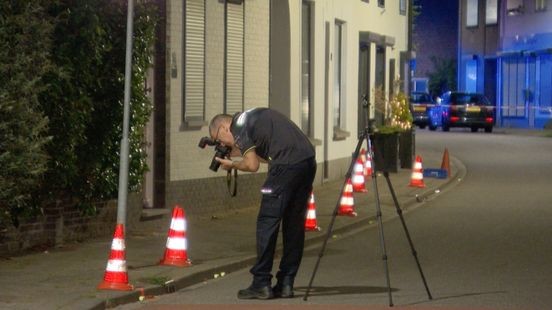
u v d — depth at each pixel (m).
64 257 14.84
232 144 12.55
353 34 30.52
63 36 15.41
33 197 15.05
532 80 58.59
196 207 19.94
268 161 12.42
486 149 41.84
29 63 14.02
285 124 12.36
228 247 16.38
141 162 17.48
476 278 14.17
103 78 16.36
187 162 19.56
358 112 31.47
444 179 29.50
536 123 58.38
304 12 25.88
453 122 55.75
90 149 16.30
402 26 37.44
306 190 12.48
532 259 15.92
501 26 62.06
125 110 13.46
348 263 15.63
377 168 13.35
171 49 18.88
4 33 13.83
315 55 26.42
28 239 15.30
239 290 13.14
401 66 37.03
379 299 12.56
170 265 14.35
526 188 27.69
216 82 20.64
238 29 21.48
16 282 12.91
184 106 19.36
